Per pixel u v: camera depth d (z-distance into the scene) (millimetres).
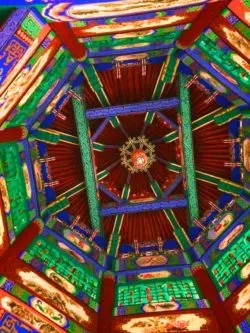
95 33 8055
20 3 4168
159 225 12234
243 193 11008
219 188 11430
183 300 8859
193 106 11281
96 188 11883
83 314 8516
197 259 10797
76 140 11547
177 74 10750
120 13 5977
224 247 10266
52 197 11547
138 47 9516
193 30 8094
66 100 10898
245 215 10352
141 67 10711
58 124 11305
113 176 12359
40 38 6781
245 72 8422
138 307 8758
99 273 10688
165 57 10320
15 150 9375
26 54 6578
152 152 12203
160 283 9945
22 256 8930
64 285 9039
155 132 12078
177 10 6758
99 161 12234
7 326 7414
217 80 9789
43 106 10008
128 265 11172
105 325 8297
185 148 11531
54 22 6762
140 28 7855
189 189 11797
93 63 10305
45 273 8945
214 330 7922
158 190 12125
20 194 9555
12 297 7809
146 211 12234
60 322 7934
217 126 11188
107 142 12141
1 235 8414
